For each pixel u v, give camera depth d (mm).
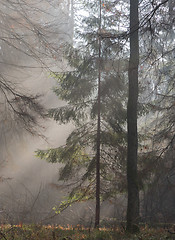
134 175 9242
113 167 11562
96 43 11328
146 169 10570
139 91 11016
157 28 7656
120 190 11125
